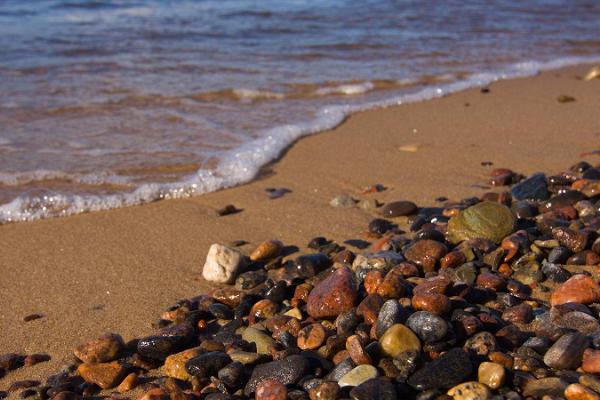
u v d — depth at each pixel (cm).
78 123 199
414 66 279
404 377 113
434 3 428
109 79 246
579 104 227
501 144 187
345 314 122
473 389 110
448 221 146
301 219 155
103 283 138
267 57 285
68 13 371
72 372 121
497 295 128
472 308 123
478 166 175
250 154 181
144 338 122
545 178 158
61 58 274
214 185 169
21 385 118
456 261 134
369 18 376
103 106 215
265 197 164
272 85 243
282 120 205
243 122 203
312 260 137
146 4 400
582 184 155
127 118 204
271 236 150
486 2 440
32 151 181
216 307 130
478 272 133
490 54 305
